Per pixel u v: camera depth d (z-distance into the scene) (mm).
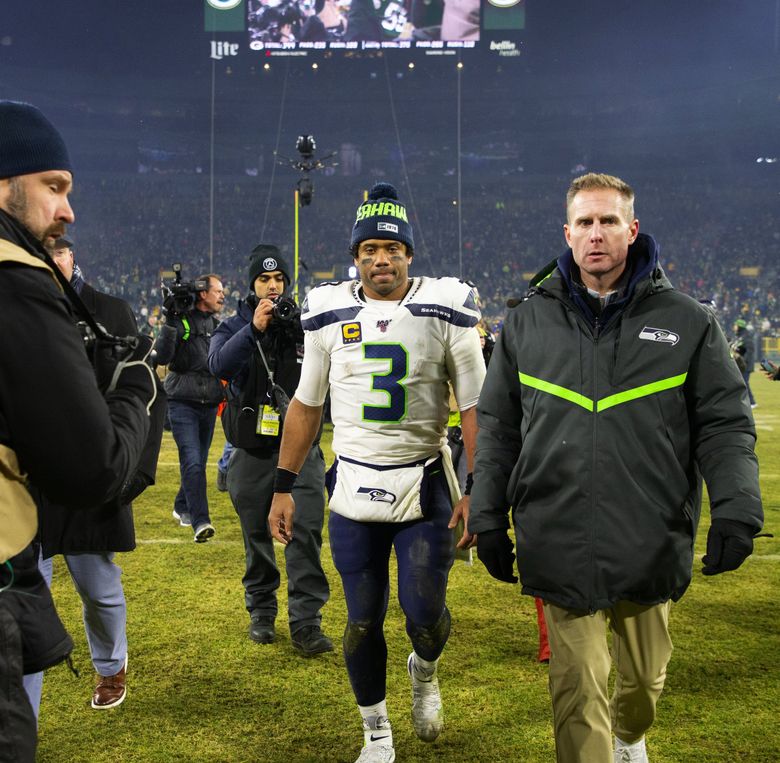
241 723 3105
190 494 5699
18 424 1411
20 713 1427
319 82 53719
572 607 2254
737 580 4863
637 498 2230
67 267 2877
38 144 1606
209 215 50250
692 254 46625
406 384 2818
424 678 2914
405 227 2838
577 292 2318
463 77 54125
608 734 2268
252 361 3980
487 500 2385
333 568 5125
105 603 3111
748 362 15367
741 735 2969
